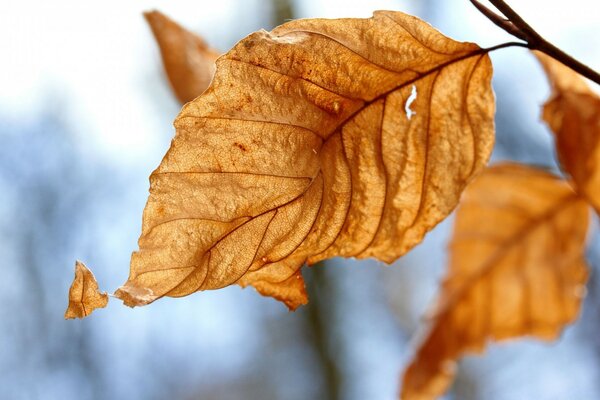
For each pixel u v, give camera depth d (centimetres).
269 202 27
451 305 42
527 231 40
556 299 41
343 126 27
